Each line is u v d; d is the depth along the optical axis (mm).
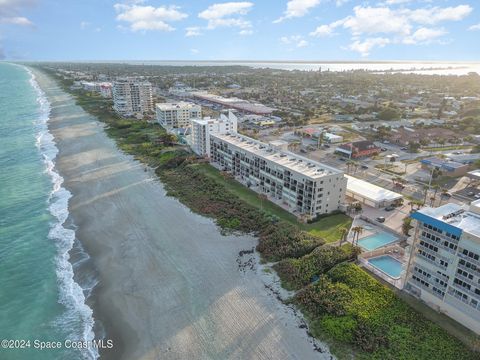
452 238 57062
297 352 55781
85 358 56750
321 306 64375
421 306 63312
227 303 67062
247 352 56094
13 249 87500
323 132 195375
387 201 105125
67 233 94438
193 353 56250
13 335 61750
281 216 98875
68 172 139875
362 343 56031
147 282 73875
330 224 94562
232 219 98438
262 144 128750
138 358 56031
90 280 75562
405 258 67062
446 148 175875
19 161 153625
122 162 151375
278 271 75938
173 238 90688
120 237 91750
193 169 137500
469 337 56000
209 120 160875
